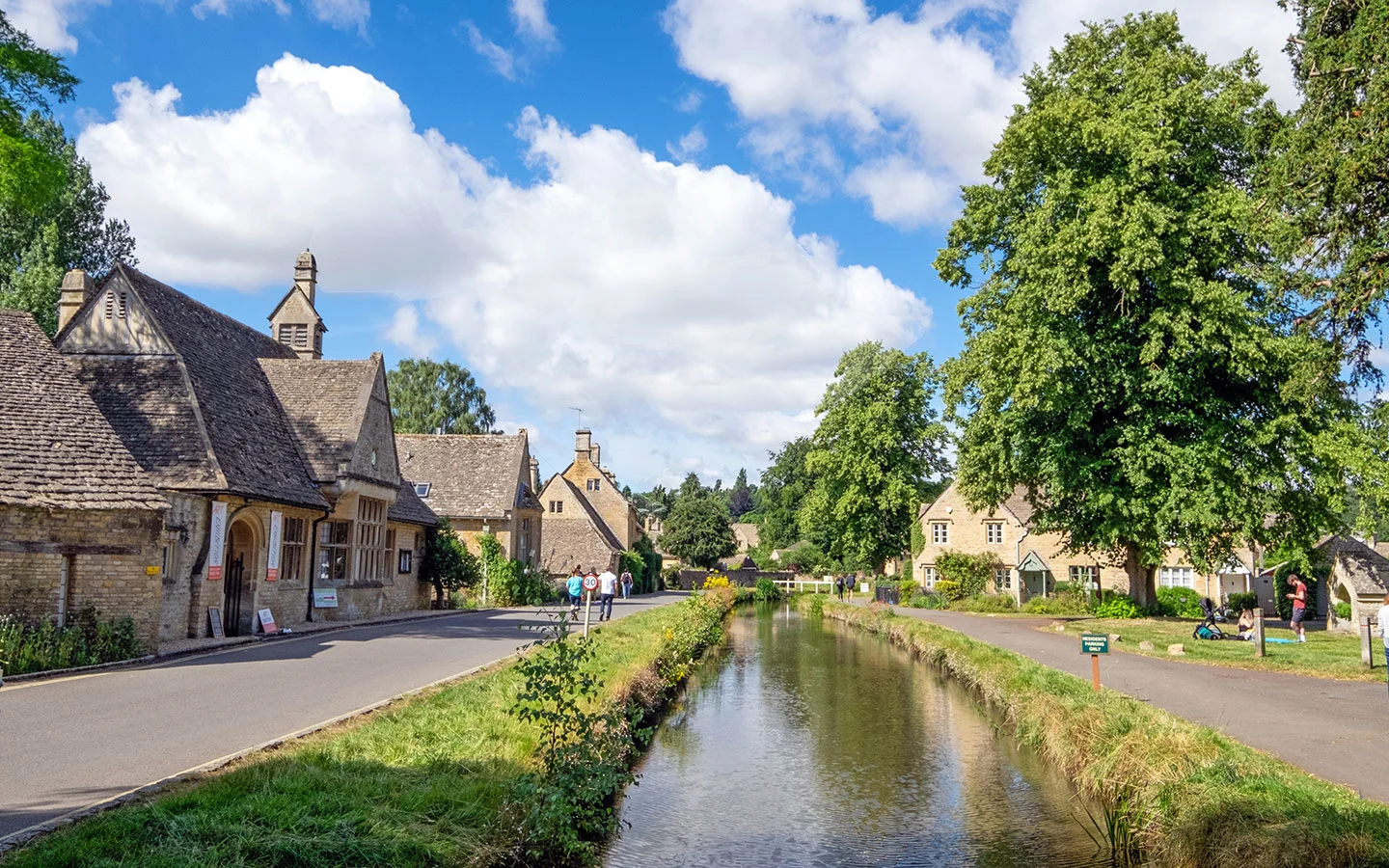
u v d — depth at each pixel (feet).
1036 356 91.45
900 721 58.65
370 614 101.40
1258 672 63.10
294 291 123.95
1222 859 25.72
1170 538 97.81
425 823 25.96
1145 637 91.91
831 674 82.23
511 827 27.63
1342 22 53.16
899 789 41.91
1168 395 92.58
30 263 132.87
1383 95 48.29
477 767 31.68
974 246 109.91
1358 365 58.90
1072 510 107.86
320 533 90.94
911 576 205.05
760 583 241.96
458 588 131.95
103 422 61.67
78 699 41.81
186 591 67.46
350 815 24.67
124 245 152.56
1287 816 25.86
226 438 74.95
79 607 55.62
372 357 101.35
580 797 31.78
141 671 51.31
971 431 108.68
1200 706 47.91
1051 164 97.55
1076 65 105.81
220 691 44.93
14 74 61.62
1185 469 90.68
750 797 40.63
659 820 37.14
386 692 45.09
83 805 24.94
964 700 66.95
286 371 99.71
